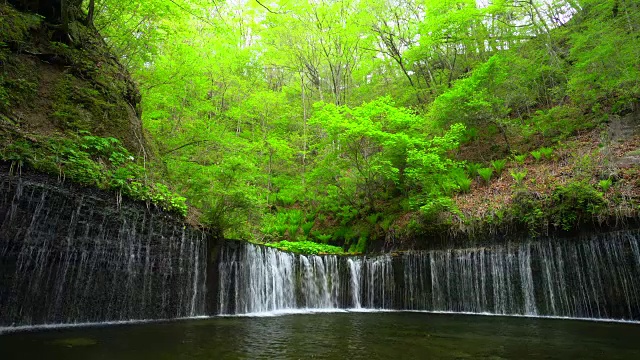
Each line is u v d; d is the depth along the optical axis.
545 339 5.95
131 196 7.23
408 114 14.48
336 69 23.61
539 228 10.14
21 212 5.51
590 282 9.11
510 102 15.31
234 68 19.16
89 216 6.43
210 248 8.89
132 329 5.96
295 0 21.23
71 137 7.37
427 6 17.17
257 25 22.22
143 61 12.50
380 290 12.05
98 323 6.35
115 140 7.69
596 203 9.38
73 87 8.25
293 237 16.55
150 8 10.39
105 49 9.97
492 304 10.40
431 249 12.22
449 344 5.45
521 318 9.01
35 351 4.12
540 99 16.42
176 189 10.29
